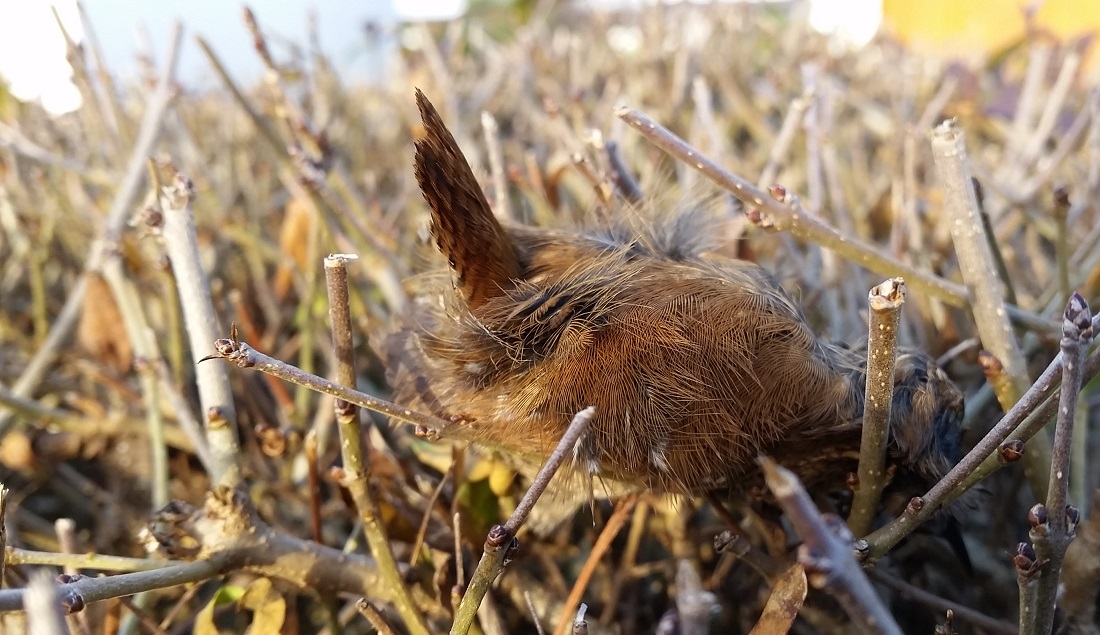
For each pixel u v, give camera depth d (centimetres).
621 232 11
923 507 8
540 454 9
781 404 8
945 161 10
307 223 17
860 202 20
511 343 9
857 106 27
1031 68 23
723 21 34
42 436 15
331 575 10
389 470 12
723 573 12
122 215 15
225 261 20
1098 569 9
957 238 10
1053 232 16
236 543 10
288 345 17
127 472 15
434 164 8
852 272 15
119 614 10
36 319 18
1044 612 8
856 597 6
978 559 12
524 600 11
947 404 9
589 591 13
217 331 10
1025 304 15
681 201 11
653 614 13
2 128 21
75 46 19
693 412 8
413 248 18
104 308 15
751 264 10
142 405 16
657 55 29
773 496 9
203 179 21
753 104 28
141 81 25
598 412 8
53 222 20
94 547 14
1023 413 8
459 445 10
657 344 8
